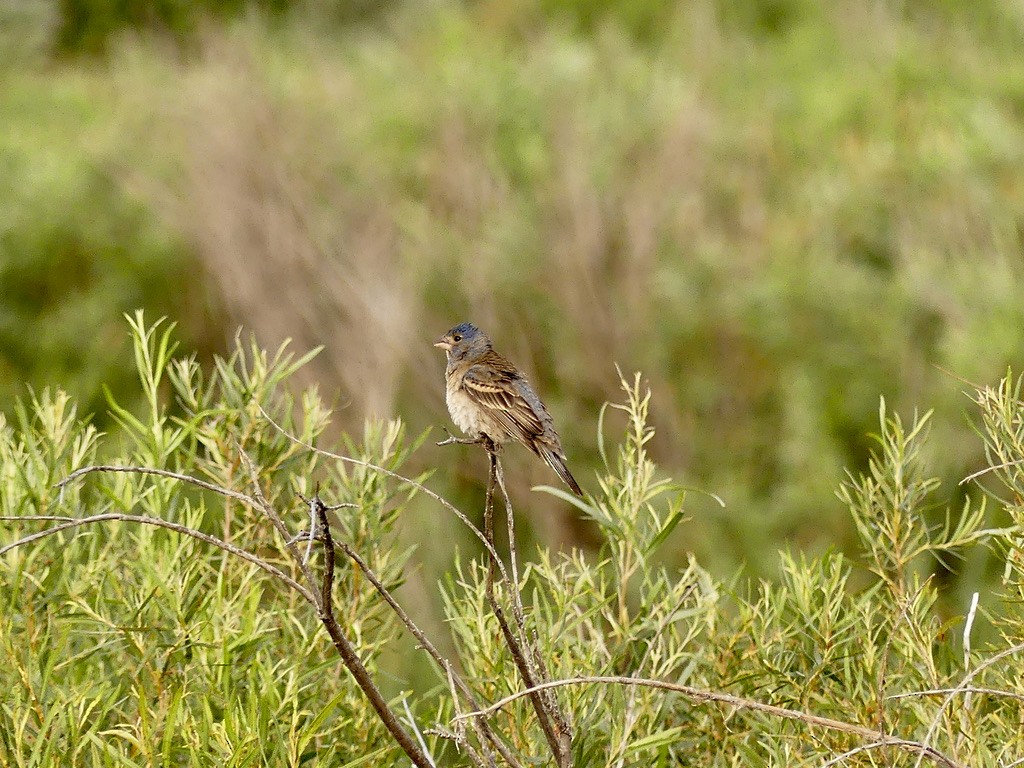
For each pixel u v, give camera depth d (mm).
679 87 18266
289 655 6066
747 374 13516
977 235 14758
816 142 17719
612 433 13266
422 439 6570
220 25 24141
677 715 6094
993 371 12102
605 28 22250
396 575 6465
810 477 12258
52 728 5008
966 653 5141
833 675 6023
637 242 14109
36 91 23719
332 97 18656
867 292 13672
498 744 5082
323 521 4410
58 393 6543
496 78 18484
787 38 22219
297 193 14672
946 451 11672
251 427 6441
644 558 6051
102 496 6328
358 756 5738
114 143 18484
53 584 5832
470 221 15188
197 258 14812
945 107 18094
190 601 5625
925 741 4562
